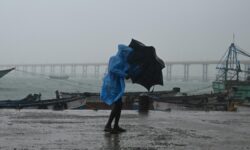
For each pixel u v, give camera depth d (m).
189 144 8.15
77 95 26.62
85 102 23.27
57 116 13.80
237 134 9.91
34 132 9.45
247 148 7.75
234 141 8.66
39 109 18.20
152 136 9.25
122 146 7.74
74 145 7.73
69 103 21.88
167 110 20.06
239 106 26.80
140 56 9.71
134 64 9.71
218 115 16.39
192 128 11.10
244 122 13.25
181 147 7.76
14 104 19.17
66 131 9.80
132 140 8.56
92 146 7.66
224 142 8.50
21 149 7.17
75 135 9.14
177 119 13.84
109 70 9.73
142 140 8.59
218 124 12.41
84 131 9.89
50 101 20.81
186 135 9.55
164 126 11.46
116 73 9.60
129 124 11.85
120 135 9.31
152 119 13.60
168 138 8.97
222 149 7.61
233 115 16.50
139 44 9.85
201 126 11.69
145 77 9.84
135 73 9.74
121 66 9.65
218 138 9.11
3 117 13.01
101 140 8.47
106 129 9.94
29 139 8.37
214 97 27.12
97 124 11.49
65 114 14.73
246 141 8.68
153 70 9.80
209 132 10.24
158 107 23.14
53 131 9.73
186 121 13.17
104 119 13.02
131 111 17.66
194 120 13.64
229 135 9.67
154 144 8.07
